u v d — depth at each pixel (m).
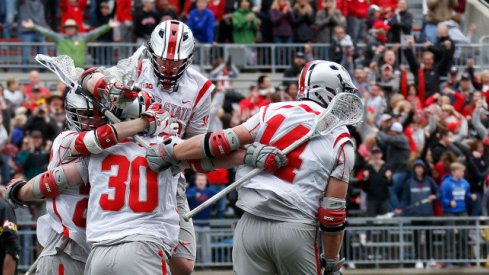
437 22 54.50
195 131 21.72
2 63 52.00
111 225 18.34
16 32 54.75
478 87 50.16
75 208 19.41
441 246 42.47
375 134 43.25
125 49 51.88
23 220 40.75
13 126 43.34
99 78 18.56
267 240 18.88
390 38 52.59
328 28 52.66
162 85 20.83
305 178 18.77
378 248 42.28
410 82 51.25
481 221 42.56
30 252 40.53
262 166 18.58
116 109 18.56
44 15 54.34
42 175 19.27
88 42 51.72
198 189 41.03
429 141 43.97
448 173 42.88
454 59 54.12
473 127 46.97
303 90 19.31
